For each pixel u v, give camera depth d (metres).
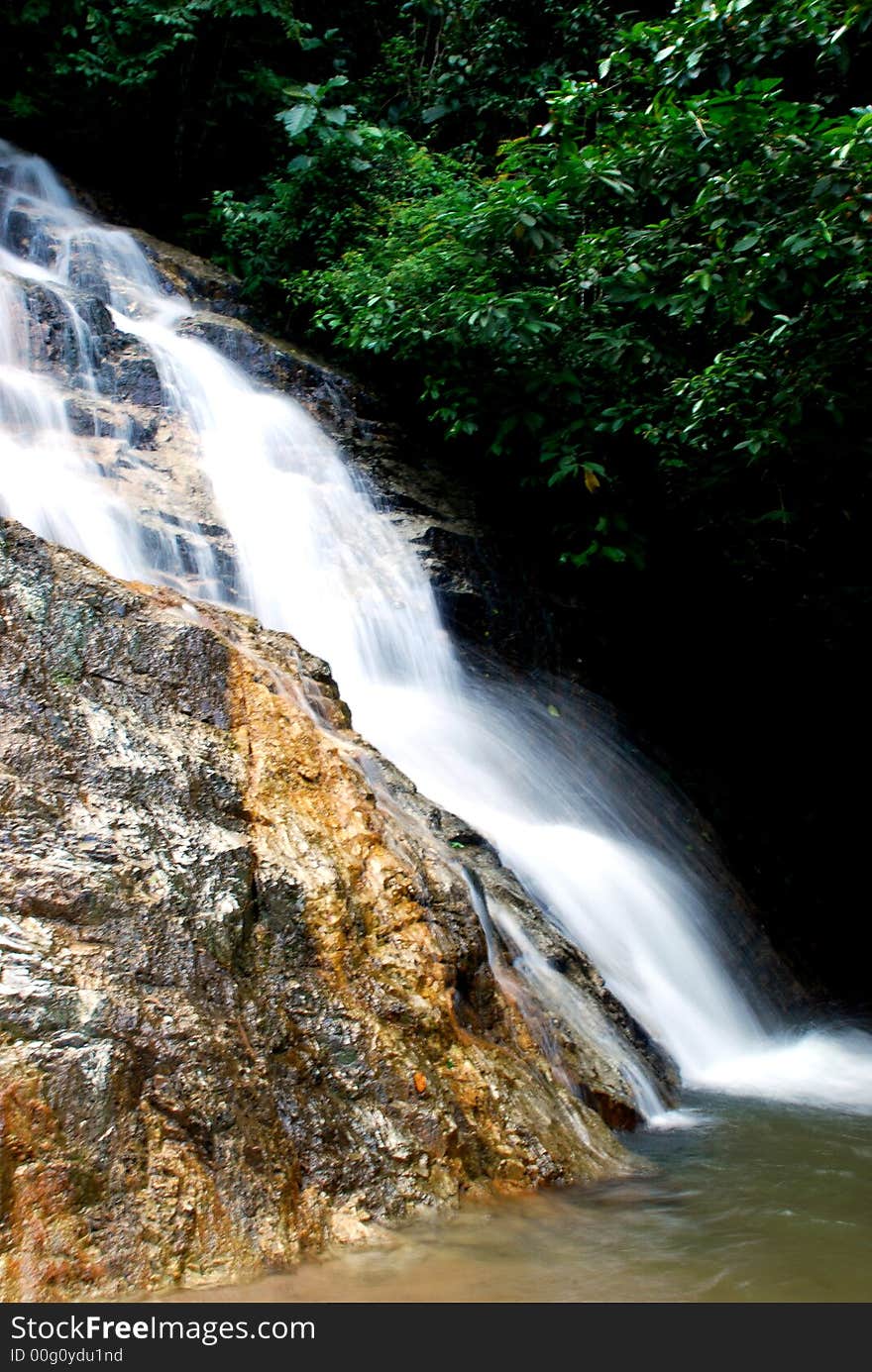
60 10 12.14
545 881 6.02
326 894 3.71
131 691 3.83
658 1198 3.54
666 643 10.37
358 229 10.92
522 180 7.84
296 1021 3.34
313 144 11.55
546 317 8.27
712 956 7.01
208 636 4.20
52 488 6.25
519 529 9.67
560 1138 3.73
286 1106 3.13
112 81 12.03
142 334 8.89
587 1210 3.39
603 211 7.93
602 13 12.91
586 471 8.30
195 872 3.41
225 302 10.84
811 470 8.44
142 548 6.37
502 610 8.91
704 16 7.19
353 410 9.76
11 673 3.53
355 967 3.62
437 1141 3.33
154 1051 2.91
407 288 9.02
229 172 13.33
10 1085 2.59
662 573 10.18
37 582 3.79
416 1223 3.11
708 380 7.50
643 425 8.30
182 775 3.68
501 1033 4.05
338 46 14.00
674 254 7.25
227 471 7.80
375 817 4.21
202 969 3.22
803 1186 3.74
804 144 6.39
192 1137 2.85
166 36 12.19
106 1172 2.64
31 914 2.99
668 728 9.72
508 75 13.27
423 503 9.17
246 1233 2.78
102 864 3.22
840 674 11.23
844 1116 4.91
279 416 8.82
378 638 7.60
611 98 7.72
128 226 12.31
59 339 7.87
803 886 9.48
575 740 8.35
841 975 8.70
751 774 10.20
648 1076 4.92
